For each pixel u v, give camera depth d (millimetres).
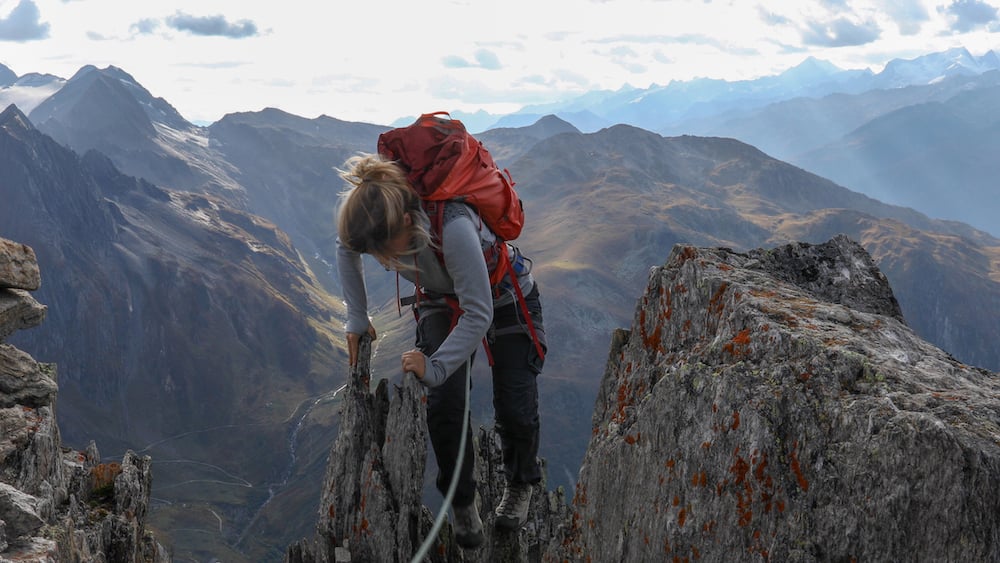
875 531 3855
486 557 6812
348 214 4828
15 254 6023
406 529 6418
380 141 5141
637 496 5391
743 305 5242
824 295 6062
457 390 5762
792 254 6348
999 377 4508
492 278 5406
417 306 5754
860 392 4316
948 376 4383
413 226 4836
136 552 7000
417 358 4941
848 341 4672
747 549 4426
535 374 6086
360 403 7062
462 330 5047
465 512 6129
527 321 5746
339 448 7109
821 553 4062
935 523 3621
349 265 6215
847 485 4031
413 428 6613
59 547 4766
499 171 5332
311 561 7230
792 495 4281
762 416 4512
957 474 3568
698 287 5832
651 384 5898
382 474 6727
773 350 4805
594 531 5883
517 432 6145
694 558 4734
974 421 3752
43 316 6324
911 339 4934
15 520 4461
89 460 8312
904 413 3918
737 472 4570
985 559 3410
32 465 5664
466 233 4941
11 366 6137
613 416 6230
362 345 6875
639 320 6418
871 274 6258
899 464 3811
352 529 6746
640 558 5227
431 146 4961
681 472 4969
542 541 8086
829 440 4227
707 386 4926
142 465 8508
